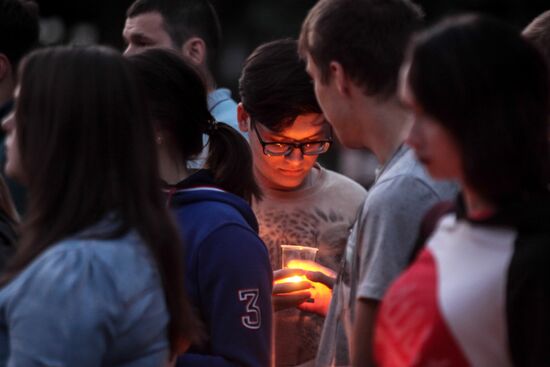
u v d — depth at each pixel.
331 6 7.33
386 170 7.14
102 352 5.97
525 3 42.25
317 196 10.14
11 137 7.23
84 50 6.42
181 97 8.17
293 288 9.04
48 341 5.80
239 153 8.54
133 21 14.19
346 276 7.64
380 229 6.84
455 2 42.84
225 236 7.92
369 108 7.27
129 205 6.30
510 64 5.30
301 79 9.19
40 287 5.89
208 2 14.51
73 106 6.21
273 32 50.25
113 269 6.05
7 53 12.50
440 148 5.47
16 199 11.31
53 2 52.25
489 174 5.29
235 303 7.80
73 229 6.16
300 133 9.40
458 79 5.30
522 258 5.12
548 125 5.61
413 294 5.56
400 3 7.32
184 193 8.17
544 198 5.34
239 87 9.85
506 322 5.17
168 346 6.60
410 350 5.50
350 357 7.41
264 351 7.88
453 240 5.51
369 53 7.14
